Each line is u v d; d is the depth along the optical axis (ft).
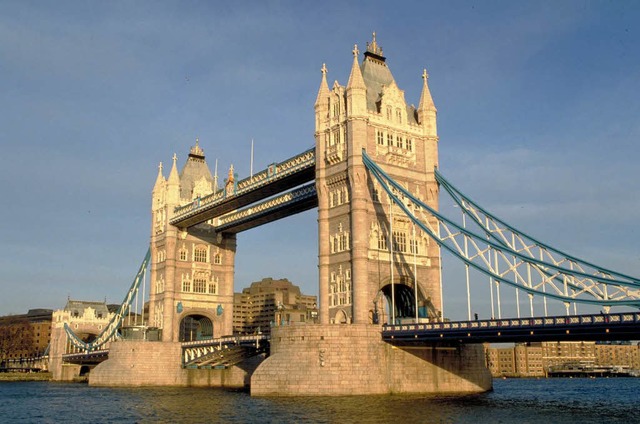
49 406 273.54
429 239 310.86
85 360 514.68
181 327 485.97
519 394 361.51
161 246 446.60
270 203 377.09
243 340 350.23
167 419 211.00
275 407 224.12
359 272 281.95
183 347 414.41
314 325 262.47
